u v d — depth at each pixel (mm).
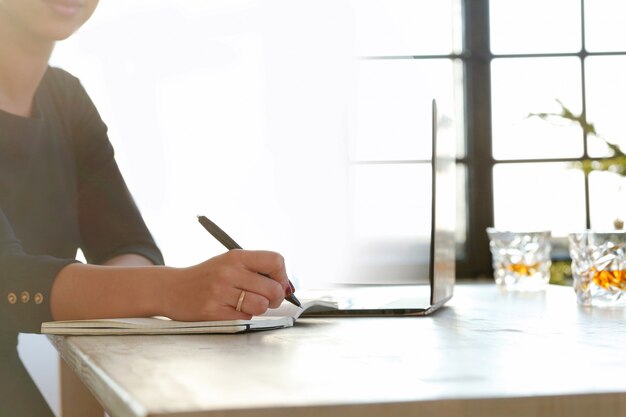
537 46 2609
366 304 1181
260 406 483
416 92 2664
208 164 2699
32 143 1408
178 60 2664
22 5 1310
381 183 2762
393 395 513
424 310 1102
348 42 2760
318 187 2764
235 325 887
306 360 682
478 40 2592
